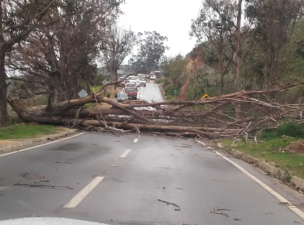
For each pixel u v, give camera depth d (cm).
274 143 1952
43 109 2908
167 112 2748
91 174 1141
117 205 795
